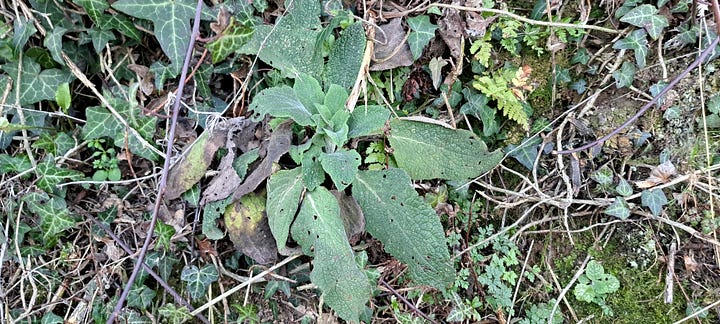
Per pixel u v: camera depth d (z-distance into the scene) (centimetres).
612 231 161
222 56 146
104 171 159
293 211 144
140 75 162
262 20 162
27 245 156
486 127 163
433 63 162
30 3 150
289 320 161
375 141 158
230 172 149
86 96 164
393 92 166
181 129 160
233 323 160
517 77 160
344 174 136
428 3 164
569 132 165
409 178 145
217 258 160
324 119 143
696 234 152
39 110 156
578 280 161
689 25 157
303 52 157
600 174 161
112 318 129
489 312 165
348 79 156
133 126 155
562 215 165
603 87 164
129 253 156
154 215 133
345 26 160
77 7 155
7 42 150
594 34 165
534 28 163
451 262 144
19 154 156
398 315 161
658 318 155
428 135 155
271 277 156
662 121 159
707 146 153
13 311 154
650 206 155
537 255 166
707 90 156
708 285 152
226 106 164
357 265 139
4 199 153
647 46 160
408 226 145
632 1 159
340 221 140
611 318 157
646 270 157
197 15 137
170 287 154
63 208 154
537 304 163
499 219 168
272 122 150
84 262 160
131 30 156
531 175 168
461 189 165
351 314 142
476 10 158
